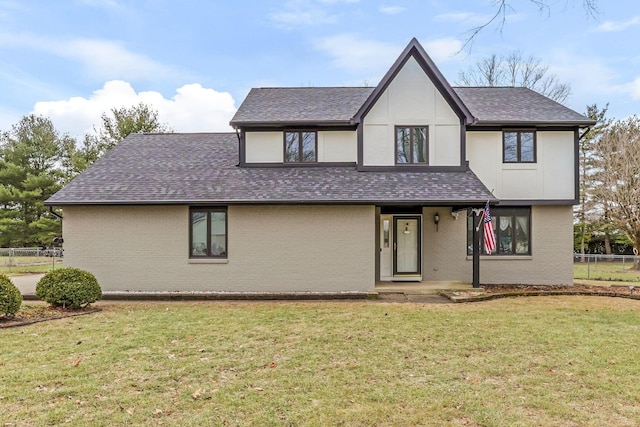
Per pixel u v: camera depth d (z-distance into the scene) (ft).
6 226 104.32
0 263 76.33
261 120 47.03
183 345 23.18
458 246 47.75
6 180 109.09
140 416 14.46
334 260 42.57
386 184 43.42
